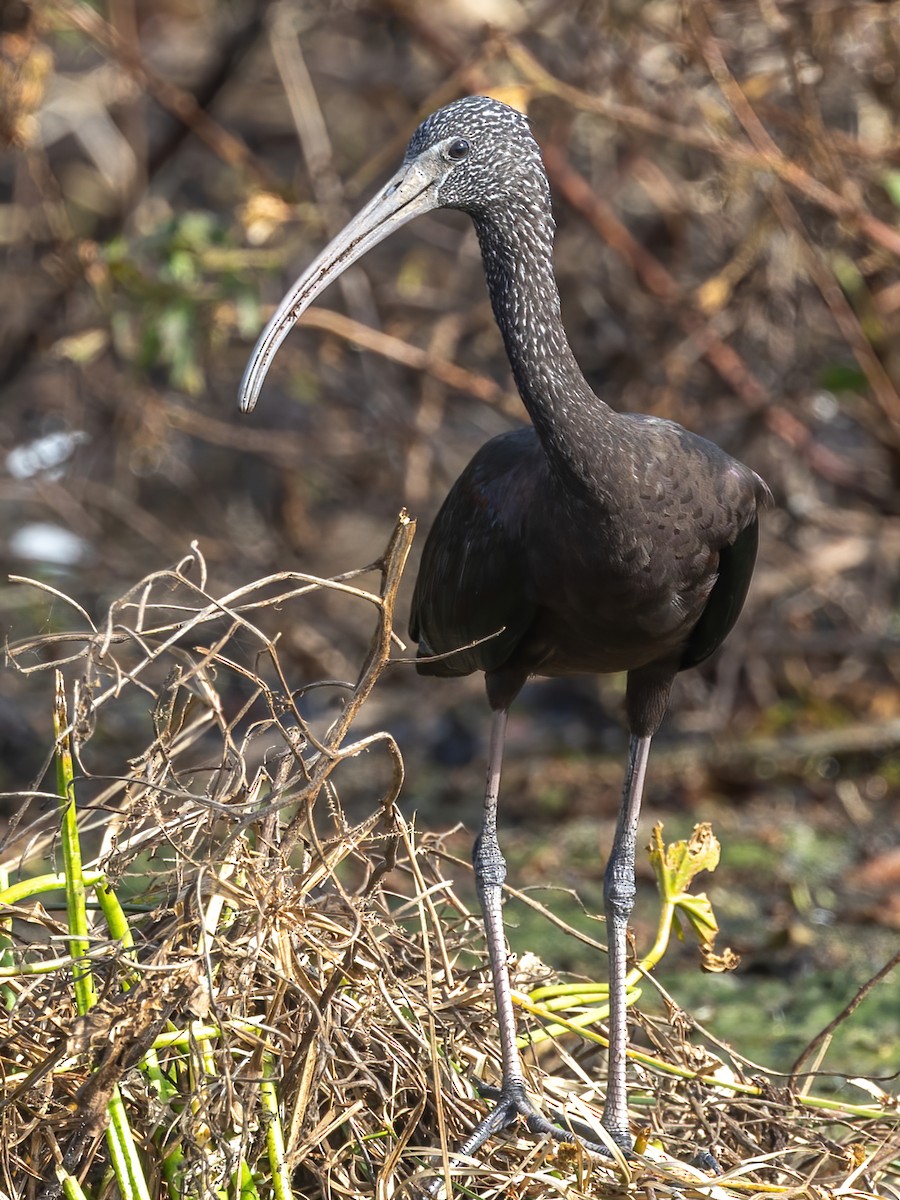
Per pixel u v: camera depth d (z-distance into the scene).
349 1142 6.06
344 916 6.53
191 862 5.89
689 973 9.82
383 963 6.16
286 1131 5.93
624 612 6.85
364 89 15.73
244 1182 5.72
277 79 17.69
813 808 12.04
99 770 12.36
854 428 14.67
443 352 14.19
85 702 6.18
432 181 6.75
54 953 6.40
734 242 13.84
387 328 14.68
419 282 15.16
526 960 7.42
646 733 7.56
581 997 7.32
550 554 6.83
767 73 12.46
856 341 12.23
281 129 17.78
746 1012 9.33
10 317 15.16
